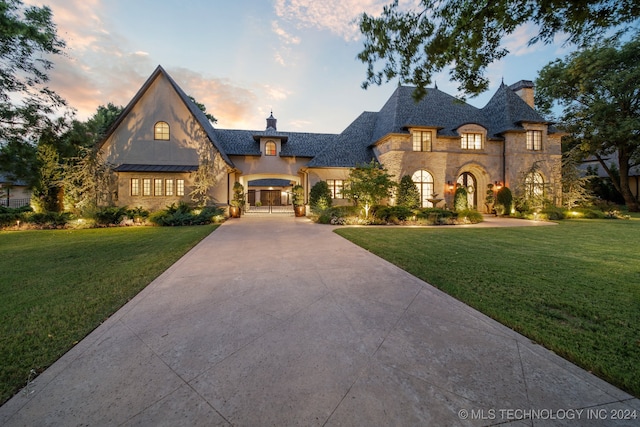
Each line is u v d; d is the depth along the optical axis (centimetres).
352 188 1675
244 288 503
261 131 2627
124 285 519
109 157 1952
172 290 494
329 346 307
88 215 1534
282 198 4578
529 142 2172
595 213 1952
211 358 285
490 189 2144
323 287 507
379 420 203
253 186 4328
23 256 765
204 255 771
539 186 2041
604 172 3141
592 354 285
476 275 566
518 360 280
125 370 265
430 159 2062
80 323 365
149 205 1934
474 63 536
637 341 309
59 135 1128
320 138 2642
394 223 1623
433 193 2067
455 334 334
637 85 2106
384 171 1777
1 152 994
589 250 818
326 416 207
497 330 344
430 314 391
